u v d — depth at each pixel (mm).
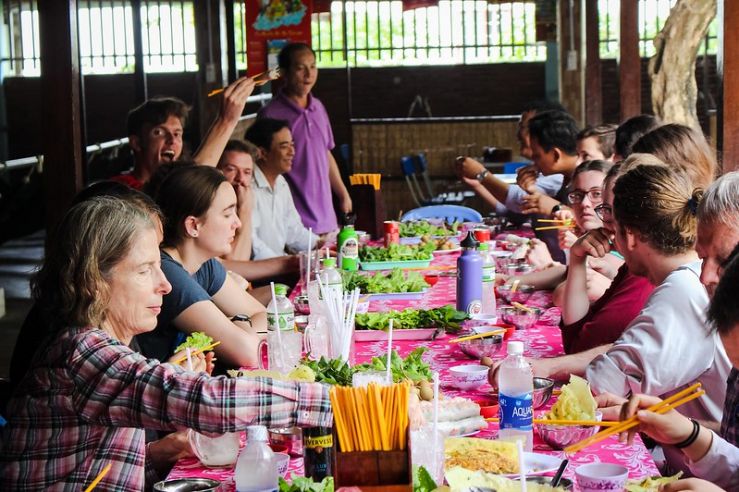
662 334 2543
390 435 1697
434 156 13422
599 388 2594
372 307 3941
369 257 4875
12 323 7734
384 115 16062
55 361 2078
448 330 3404
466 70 15867
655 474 2082
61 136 4328
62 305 2111
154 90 15828
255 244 5371
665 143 3510
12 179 12508
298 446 2273
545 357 3146
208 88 9844
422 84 15953
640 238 2643
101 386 2037
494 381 2650
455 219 6559
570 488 1963
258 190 5621
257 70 8562
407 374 2562
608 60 15672
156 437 2799
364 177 6133
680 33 7504
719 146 4672
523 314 3535
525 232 6023
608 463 2133
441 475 1966
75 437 2086
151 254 2172
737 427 2289
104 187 2914
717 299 1774
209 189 3404
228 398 1980
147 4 15734
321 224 6750
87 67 15938
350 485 1693
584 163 4332
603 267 3932
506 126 13344
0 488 2094
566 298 3340
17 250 11062
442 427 2291
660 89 7629
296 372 2455
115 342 2100
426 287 4250
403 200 13469
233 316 3695
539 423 2246
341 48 16172
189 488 2049
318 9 13102
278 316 3137
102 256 2113
